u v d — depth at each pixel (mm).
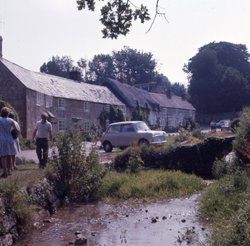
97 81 116875
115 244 8367
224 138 17688
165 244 8195
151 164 18328
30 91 38469
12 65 39656
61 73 113625
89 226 9984
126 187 13969
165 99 76125
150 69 116875
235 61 95500
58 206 12141
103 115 53531
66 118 46344
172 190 13867
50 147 15852
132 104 61000
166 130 70250
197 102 87312
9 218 8609
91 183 13469
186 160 17922
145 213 11188
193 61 89625
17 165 16094
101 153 24734
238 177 11578
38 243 8578
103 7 6539
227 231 6379
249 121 14719
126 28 6562
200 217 10281
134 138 25656
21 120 37281
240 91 84875
